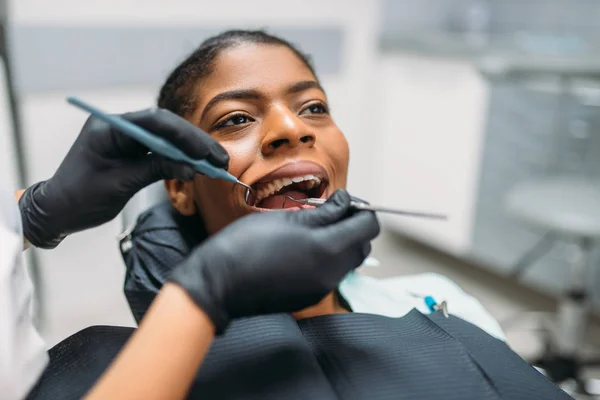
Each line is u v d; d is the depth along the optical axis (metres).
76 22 1.58
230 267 0.43
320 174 0.66
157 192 0.94
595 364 1.50
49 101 1.55
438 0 2.57
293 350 0.52
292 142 0.63
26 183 1.38
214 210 0.68
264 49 0.68
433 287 0.90
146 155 0.55
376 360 0.53
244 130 0.65
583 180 1.59
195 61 0.69
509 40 2.26
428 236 2.36
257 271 0.44
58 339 1.35
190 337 0.41
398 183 2.43
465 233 2.18
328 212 0.49
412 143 2.32
